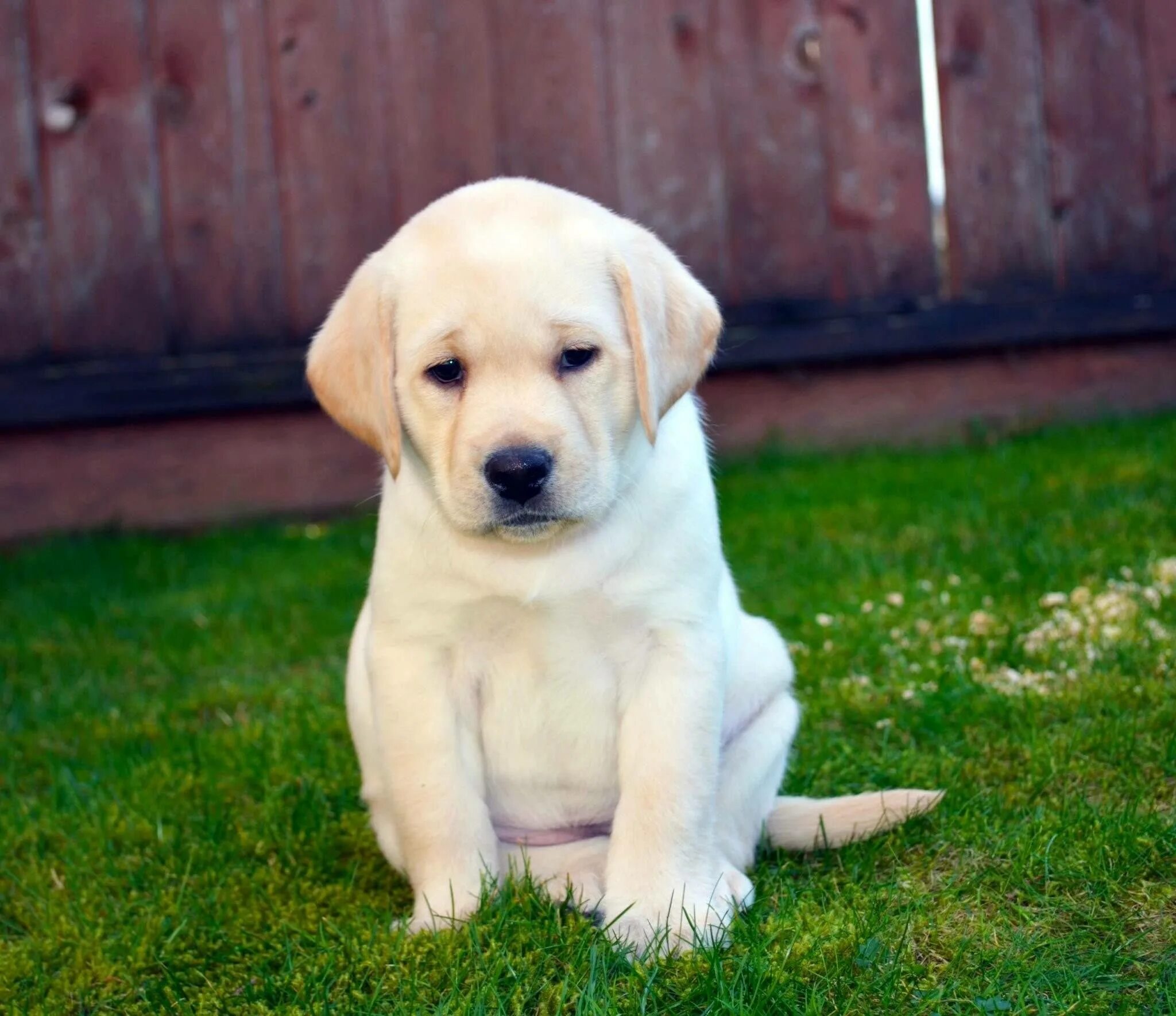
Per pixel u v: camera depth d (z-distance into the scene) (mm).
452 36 2457
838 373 2562
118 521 2463
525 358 1221
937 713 1444
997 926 1184
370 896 1291
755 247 2525
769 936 1169
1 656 1812
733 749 1303
